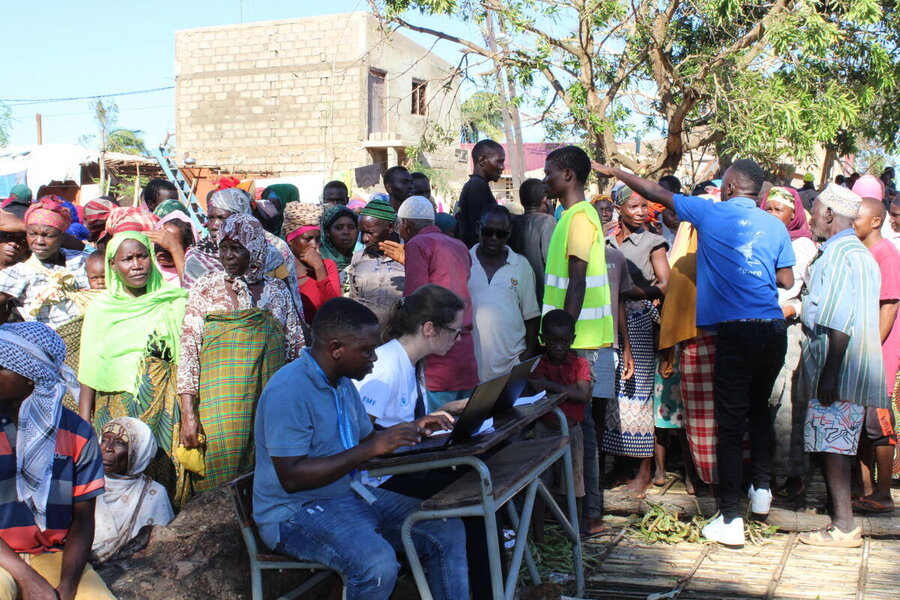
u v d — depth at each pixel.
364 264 5.80
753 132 10.80
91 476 3.27
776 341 5.05
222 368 4.43
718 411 5.15
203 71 25.94
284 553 3.50
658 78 12.09
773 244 5.09
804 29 10.59
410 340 4.12
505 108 12.50
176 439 4.73
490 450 4.25
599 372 5.43
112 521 4.00
